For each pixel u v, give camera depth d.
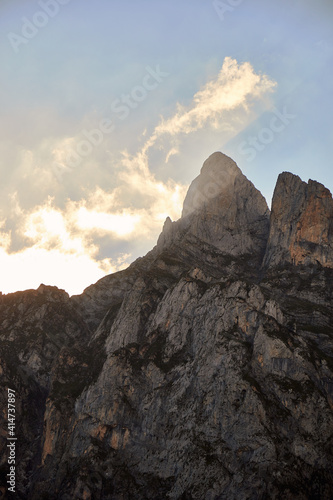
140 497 176.12
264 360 183.00
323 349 191.75
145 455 184.25
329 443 168.50
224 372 182.88
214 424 177.00
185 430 180.75
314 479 164.25
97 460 186.12
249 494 163.12
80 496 180.25
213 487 167.00
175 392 189.50
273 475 163.62
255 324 191.12
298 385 178.00
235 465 168.62
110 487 181.00
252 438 170.38
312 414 172.62
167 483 176.00
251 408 174.00
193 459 173.25
